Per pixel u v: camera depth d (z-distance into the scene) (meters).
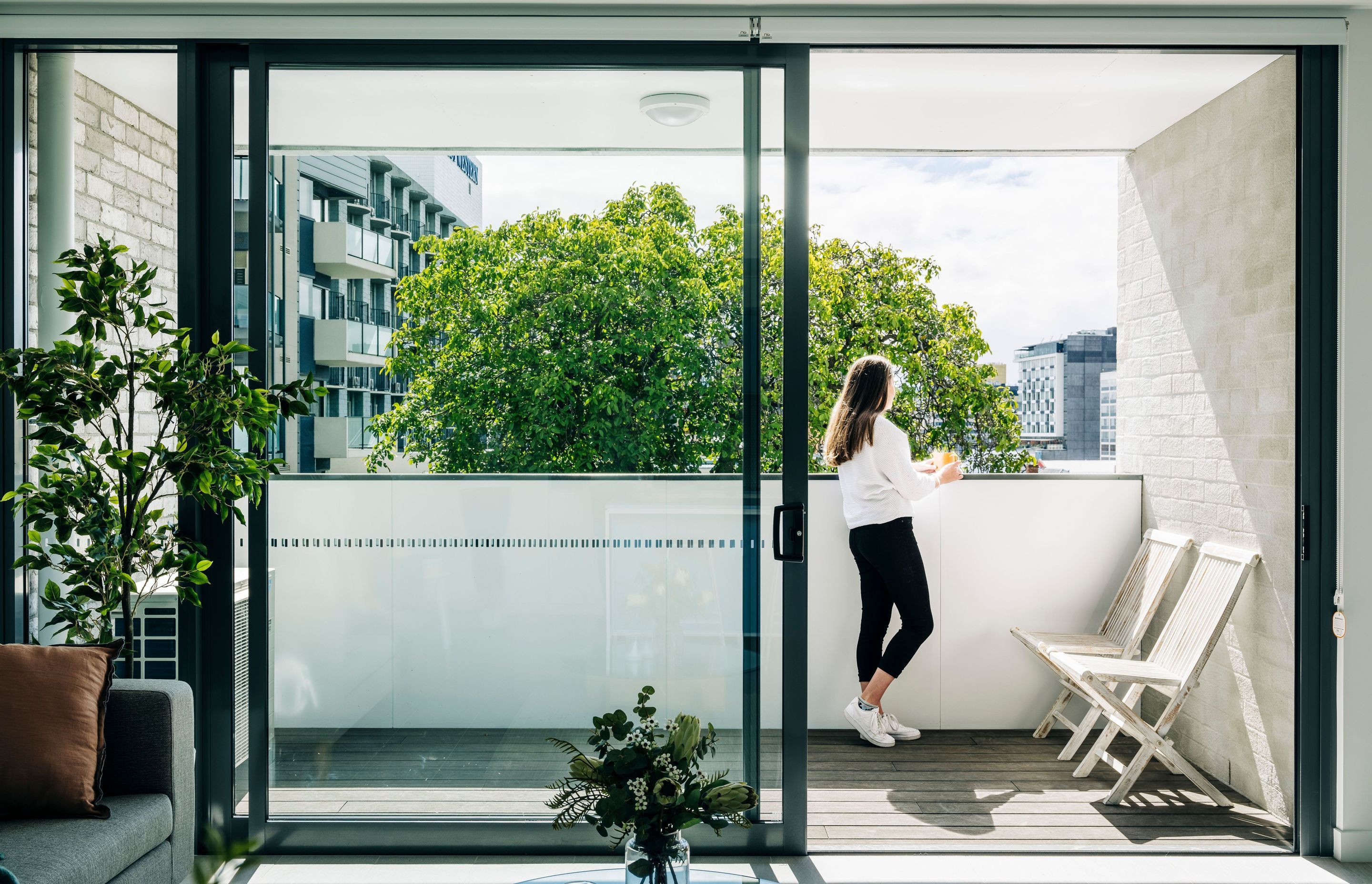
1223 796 3.41
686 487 2.99
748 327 2.98
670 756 1.79
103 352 2.94
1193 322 3.74
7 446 2.94
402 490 2.98
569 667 2.99
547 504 2.99
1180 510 3.87
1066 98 3.56
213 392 2.58
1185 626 3.53
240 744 3.00
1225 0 2.86
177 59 2.97
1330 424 2.97
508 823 2.98
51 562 2.66
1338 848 2.96
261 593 2.96
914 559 3.86
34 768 2.12
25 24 2.84
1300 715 2.99
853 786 3.59
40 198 3.11
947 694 4.26
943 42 2.90
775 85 2.94
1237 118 3.42
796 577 2.97
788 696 2.98
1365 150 2.93
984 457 7.31
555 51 2.91
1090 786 3.59
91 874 1.97
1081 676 3.39
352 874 2.83
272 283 2.96
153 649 3.23
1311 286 2.97
